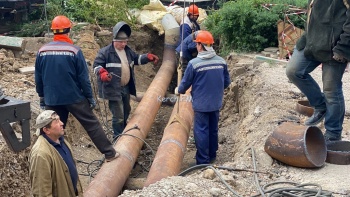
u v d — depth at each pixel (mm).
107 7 12930
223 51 11758
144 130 7734
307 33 5551
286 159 5574
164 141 6820
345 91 8250
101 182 5883
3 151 5984
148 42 13008
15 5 12750
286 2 11828
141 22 13109
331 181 5215
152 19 12953
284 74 9352
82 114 6281
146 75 12344
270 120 7016
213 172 5340
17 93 8039
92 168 7406
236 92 9477
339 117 5758
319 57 5520
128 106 7992
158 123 10016
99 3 12961
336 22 5309
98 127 6371
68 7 13188
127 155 6672
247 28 11383
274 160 5789
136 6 13367
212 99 6879
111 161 6430
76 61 6082
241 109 8828
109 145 6441
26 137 3848
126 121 8117
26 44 10352
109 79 7277
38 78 6277
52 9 12836
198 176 5395
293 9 11344
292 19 11133
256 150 6035
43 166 4375
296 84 5906
